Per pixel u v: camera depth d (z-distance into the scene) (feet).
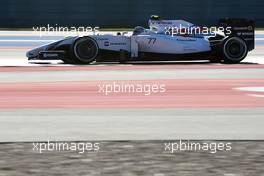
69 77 85.66
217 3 262.06
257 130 49.29
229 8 262.67
